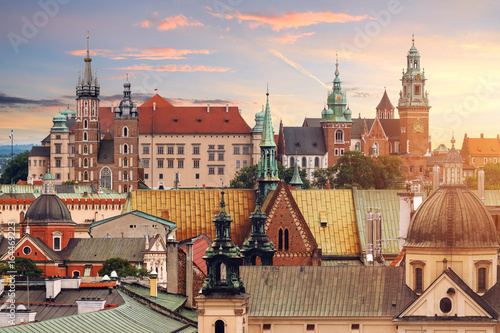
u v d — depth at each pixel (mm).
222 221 137250
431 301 141875
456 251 143125
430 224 144750
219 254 135500
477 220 144625
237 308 134750
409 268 145375
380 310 143875
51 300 149375
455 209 144875
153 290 162625
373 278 146625
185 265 174125
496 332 141750
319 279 147125
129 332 133875
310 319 144250
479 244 143375
